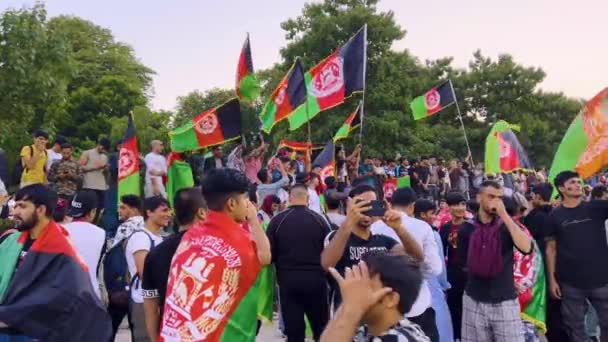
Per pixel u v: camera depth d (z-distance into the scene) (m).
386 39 32.44
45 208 4.97
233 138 10.85
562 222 7.18
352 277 2.70
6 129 17.02
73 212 6.16
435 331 5.24
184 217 4.88
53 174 8.26
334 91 12.20
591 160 8.30
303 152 18.88
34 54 16.59
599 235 7.09
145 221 6.25
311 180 11.49
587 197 12.45
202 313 4.29
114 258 6.55
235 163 13.88
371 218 5.76
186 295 4.33
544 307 7.26
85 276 4.86
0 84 16.50
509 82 43.25
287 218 7.02
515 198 7.47
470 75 43.59
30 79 16.64
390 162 21.80
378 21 31.89
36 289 4.71
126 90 42.62
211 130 10.80
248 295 4.44
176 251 4.52
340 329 2.59
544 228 7.25
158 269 4.74
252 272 4.43
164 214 6.18
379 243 5.83
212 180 4.45
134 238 6.04
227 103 10.84
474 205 8.66
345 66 12.23
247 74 10.80
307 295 6.97
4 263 4.93
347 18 31.62
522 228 6.89
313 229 6.98
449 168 23.92
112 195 12.48
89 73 46.47
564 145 8.68
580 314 7.16
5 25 16.58
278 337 9.67
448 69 43.72
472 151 43.12
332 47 31.83
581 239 7.09
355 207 5.46
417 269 2.81
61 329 4.66
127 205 7.05
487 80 43.28
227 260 4.34
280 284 7.05
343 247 5.53
